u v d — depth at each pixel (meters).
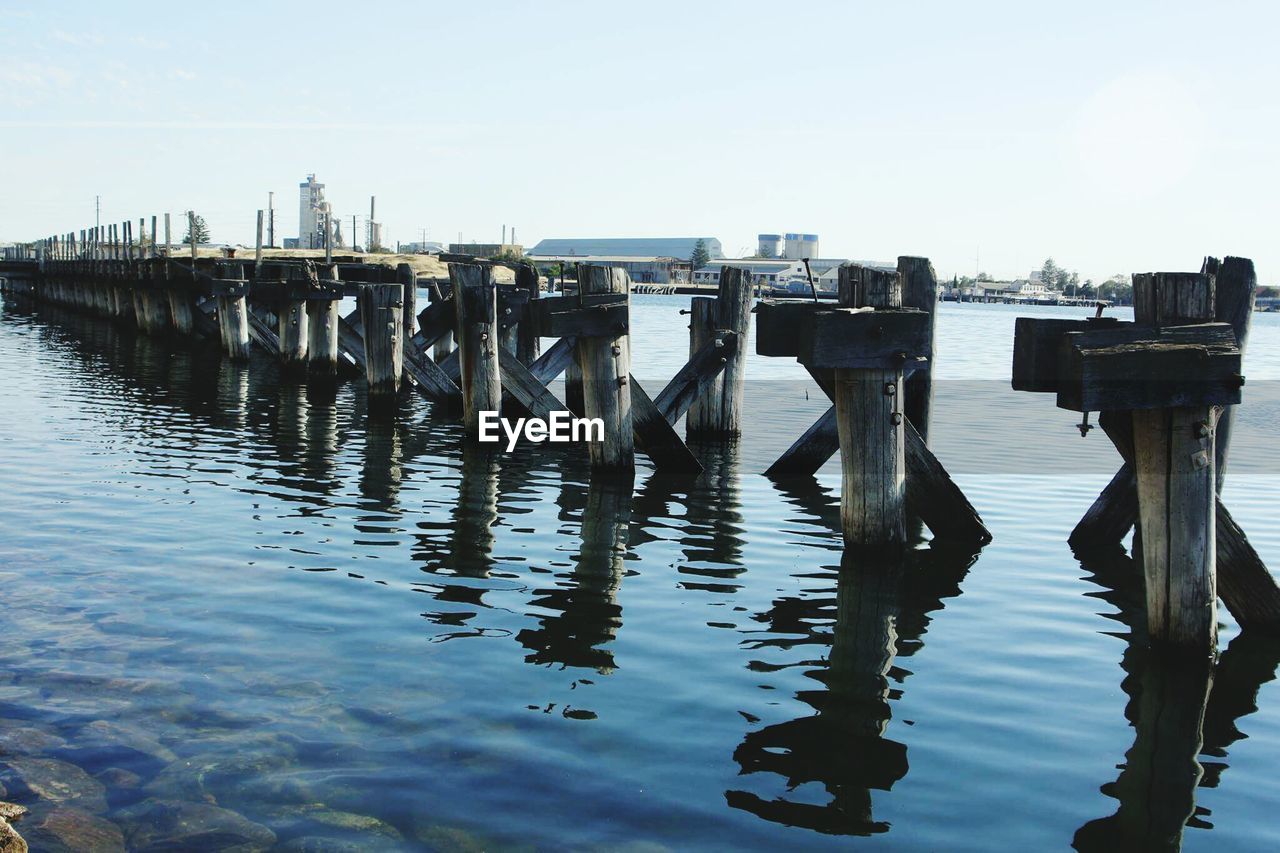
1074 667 7.86
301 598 8.91
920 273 11.27
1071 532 11.87
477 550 10.75
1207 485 7.81
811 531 11.97
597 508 12.96
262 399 22.81
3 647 7.56
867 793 5.84
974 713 6.98
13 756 5.95
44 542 10.37
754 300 19.27
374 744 6.22
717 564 10.49
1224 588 8.73
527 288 21.86
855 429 10.34
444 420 20.50
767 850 5.22
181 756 6.02
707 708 6.91
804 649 8.10
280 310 27.75
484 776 5.88
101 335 40.53
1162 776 6.16
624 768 6.02
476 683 7.19
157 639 7.83
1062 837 5.45
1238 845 5.43
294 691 6.95
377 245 96.94
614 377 14.62
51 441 16.36
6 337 38.62
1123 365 7.42
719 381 18.36
